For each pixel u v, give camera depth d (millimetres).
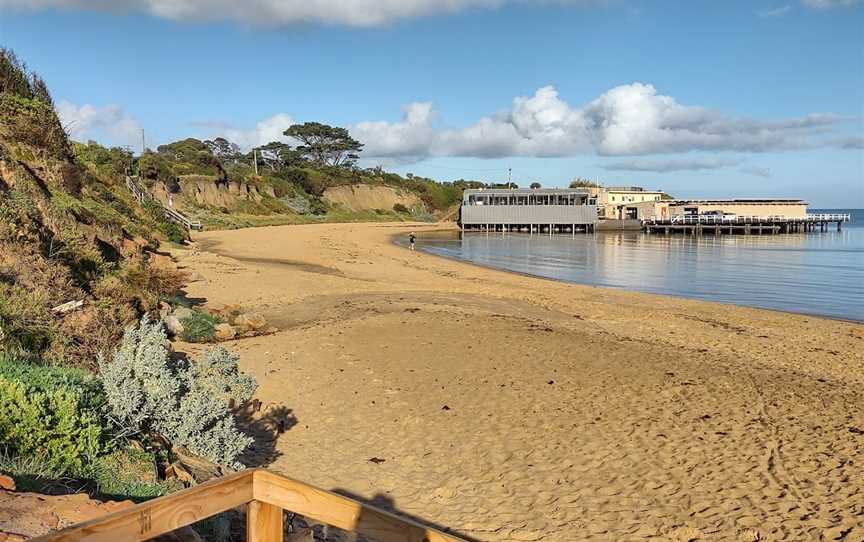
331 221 98250
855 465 7340
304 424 8961
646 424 8789
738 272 39406
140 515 2572
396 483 7070
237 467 6727
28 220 11727
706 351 14461
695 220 90688
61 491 4215
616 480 7078
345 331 14625
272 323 16781
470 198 91500
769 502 6492
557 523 6145
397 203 124062
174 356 11602
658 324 19406
